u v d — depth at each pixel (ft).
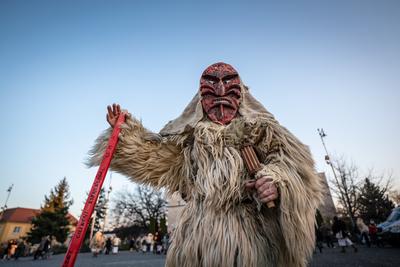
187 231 5.50
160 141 7.04
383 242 49.96
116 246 80.43
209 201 5.40
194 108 7.50
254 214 5.45
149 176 7.11
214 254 4.94
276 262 5.26
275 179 4.83
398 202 109.60
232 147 5.86
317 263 27.30
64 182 139.44
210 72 7.29
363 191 104.17
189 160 6.46
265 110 7.19
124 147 6.97
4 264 47.37
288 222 4.86
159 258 50.67
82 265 38.42
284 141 5.56
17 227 183.11
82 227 5.57
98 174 6.26
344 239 40.83
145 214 149.69
